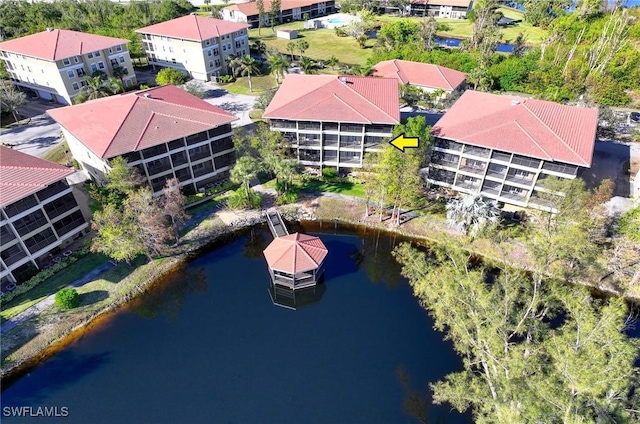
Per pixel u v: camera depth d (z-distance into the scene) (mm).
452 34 120500
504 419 24719
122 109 51125
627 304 39875
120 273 43875
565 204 42031
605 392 25484
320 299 42781
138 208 42594
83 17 107125
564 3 123000
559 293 33500
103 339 38250
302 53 103938
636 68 75438
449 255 37688
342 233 50500
